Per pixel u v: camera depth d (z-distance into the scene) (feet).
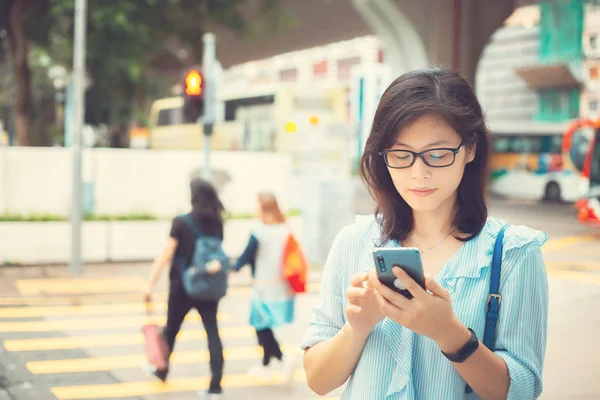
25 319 29.01
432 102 5.82
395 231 6.43
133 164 51.83
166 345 19.67
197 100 36.65
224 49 111.24
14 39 68.33
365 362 6.18
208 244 19.01
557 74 147.02
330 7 84.53
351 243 6.62
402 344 6.08
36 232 43.34
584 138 70.64
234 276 40.19
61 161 48.88
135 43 62.49
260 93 79.20
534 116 154.51
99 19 58.95
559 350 24.03
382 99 6.15
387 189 6.38
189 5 66.95
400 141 5.95
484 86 162.91
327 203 43.01
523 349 5.92
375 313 5.80
